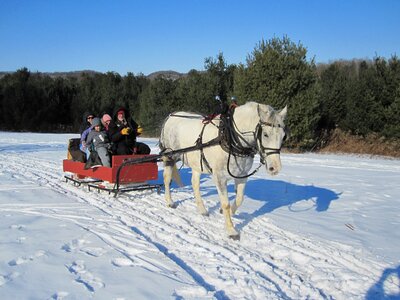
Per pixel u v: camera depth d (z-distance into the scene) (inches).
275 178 501.4
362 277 197.8
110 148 394.3
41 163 613.0
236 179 281.0
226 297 175.2
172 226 280.1
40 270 188.4
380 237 261.1
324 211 331.0
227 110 276.4
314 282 194.9
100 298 163.3
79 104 1902.1
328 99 992.2
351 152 904.9
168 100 1438.2
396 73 898.7
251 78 904.3
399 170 618.2
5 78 2105.1
